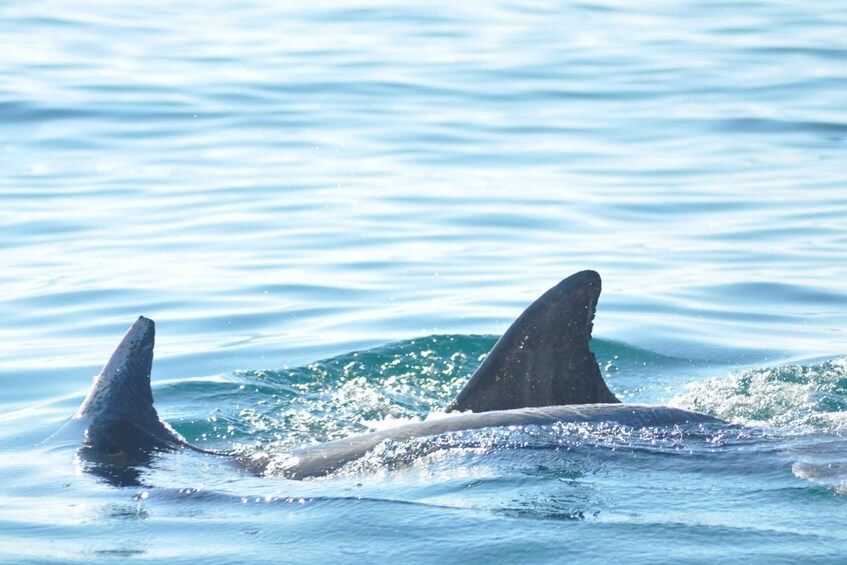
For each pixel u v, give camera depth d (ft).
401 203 215.72
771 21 380.99
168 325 160.76
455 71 319.27
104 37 362.53
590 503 83.87
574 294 109.70
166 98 290.76
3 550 80.89
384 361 144.87
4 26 372.79
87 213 210.18
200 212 211.20
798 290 172.24
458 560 75.61
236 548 79.61
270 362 146.92
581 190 221.46
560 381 109.91
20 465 100.63
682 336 155.43
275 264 185.06
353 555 77.25
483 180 228.63
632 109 280.10
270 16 406.00
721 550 74.74
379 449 97.50
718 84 300.20
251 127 268.41
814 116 268.62
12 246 193.36
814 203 211.00
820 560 72.74
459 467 92.38
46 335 157.69
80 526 85.51
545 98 291.58
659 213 208.23
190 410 128.06
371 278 178.81
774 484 86.79
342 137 259.80
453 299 169.27
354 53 342.23
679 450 94.79
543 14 404.36
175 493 92.12
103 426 104.22
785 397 129.29
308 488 91.45
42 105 279.49
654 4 422.41
